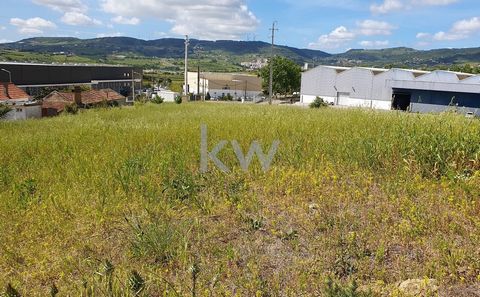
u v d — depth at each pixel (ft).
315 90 190.70
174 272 11.78
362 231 13.34
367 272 11.09
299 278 10.81
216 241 13.47
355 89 175.52
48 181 20.54
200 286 10.71
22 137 36.29
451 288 10.18
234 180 18.76
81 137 32.27
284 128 29.17
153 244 12.72
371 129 25.89
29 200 17.44
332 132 26.58
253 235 13.71
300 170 19.53
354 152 20.93
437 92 137.49
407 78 158.20
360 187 17.35
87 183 19.40
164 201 16.81
